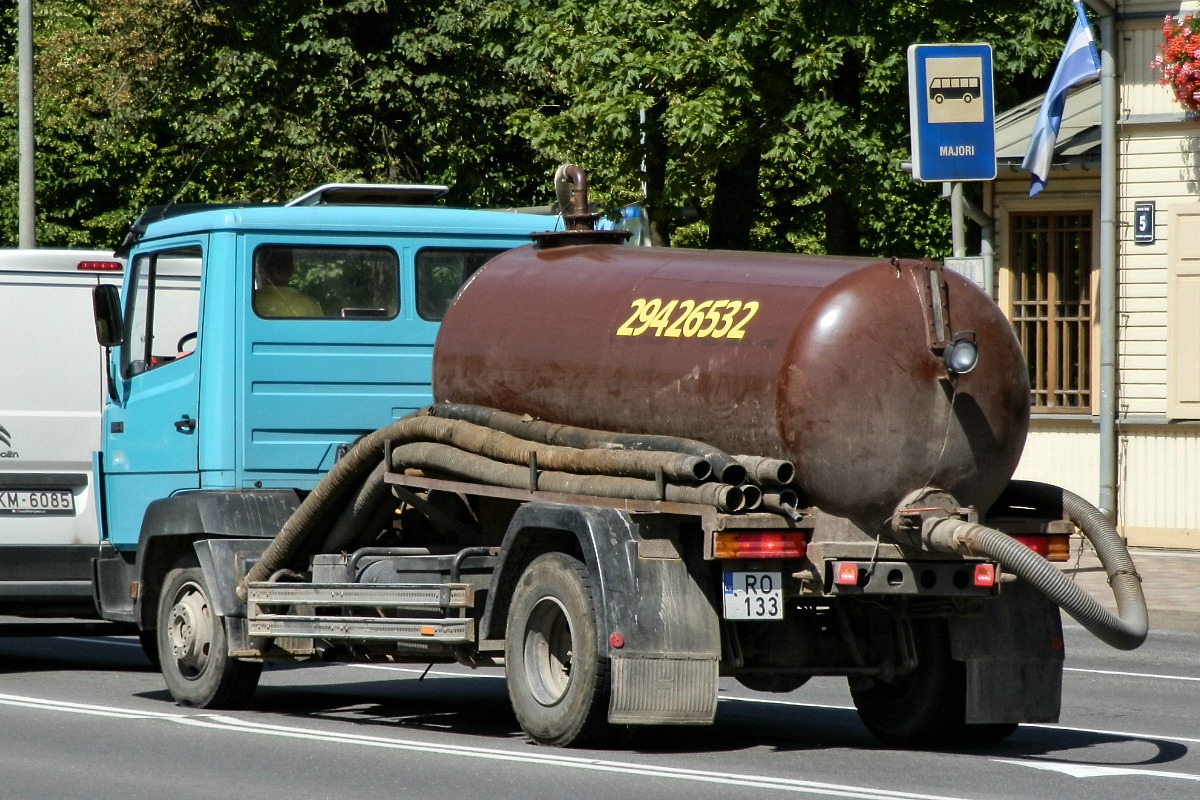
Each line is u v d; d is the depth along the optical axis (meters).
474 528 34.66
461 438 32.66
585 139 89.56
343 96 110.94
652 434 30.39
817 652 31.42
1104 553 30.03
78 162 148.38
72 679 42.66
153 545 38.03
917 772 28.73
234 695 36.50
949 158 51.03
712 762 29.41
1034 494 31.03
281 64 111.62
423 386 38.16
